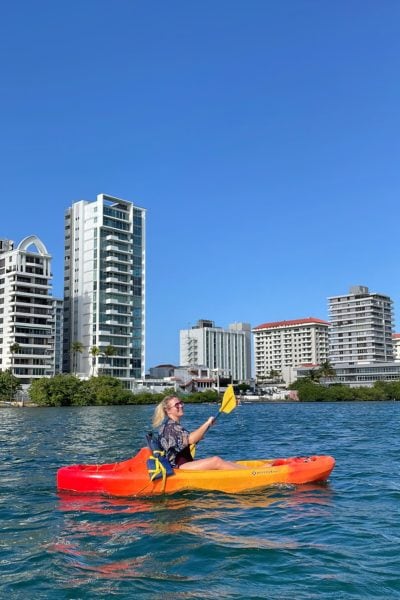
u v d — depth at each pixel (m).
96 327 132.50
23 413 68.19
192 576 6.27
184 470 11.05
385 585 5.93
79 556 7.11
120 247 138.38
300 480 11.85
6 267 120.94
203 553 7.11
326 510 9.55
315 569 6.45
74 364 136.12
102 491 11.05
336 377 189.50
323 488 11.59
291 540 7.70
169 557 6.97
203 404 130.38
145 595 5.72
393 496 10.79
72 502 10.42
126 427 37.09
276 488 11.43
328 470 12.23
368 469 14.76
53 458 18.11
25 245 120.69
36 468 15.59
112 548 7.43
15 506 10.22
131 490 10.84
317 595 5.66
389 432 30.88
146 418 52.62
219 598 5.60
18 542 7.84
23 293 118.38
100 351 129.00
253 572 6.37
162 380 146.62
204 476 10.98
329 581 6.05
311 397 149.38
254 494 10.88
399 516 9.11
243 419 52.97
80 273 137.12
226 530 8.25
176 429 11.27
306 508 9.70
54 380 100.56
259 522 8.73
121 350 137.38
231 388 12.17
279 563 6.69
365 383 184.12
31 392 100.38
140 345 141.25
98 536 8.05
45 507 10.05
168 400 11.45
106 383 109.44
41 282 122.31
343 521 8.78
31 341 120.25
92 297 133.62
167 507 9.82
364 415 59.41
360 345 198.88
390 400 151.00
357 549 7.25
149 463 10.94
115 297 135.88
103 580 6.19
